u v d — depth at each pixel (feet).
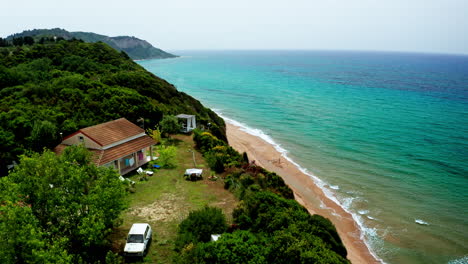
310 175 133.90
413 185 124.36
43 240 43.45
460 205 109.09
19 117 107.34
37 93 138.31
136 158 107.24
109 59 259.19
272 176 104.99
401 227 96.17
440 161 148.46
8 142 96.37
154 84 195.52
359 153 160.45
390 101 299.79
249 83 460.96
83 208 53.16
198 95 359.25
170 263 58.08
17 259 41.88
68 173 55.16
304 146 173.06
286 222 65.36
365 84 427.74
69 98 137.59
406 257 82.69
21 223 43.68
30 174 52.70
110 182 59.52
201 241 62.59
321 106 281.13
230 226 67.97
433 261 81.25
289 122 227.20
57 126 112.78
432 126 208.54
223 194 90.07
